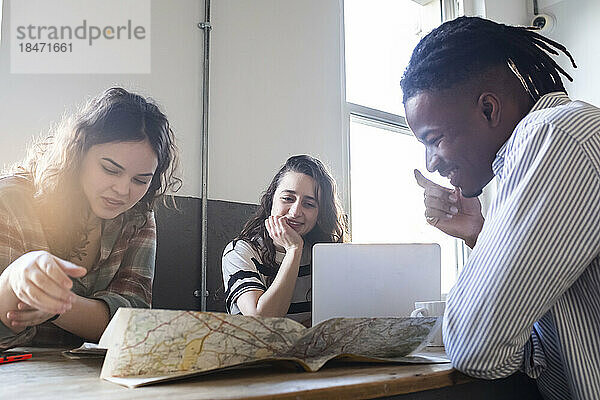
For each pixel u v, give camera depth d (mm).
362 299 1312
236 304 1833
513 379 1043
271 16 2400
